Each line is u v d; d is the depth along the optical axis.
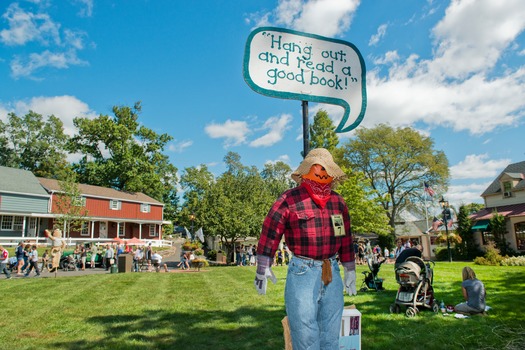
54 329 6.43
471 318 6.73
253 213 32.12
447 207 28.12
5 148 60.56
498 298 8.73
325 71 4.93
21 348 5.31
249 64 4.60
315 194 2.73
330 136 44.31
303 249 2.65
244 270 19.92
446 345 5.12
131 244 43.81
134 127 58.66
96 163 56.62
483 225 30.14
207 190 34.16
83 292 11.09
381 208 35.12
